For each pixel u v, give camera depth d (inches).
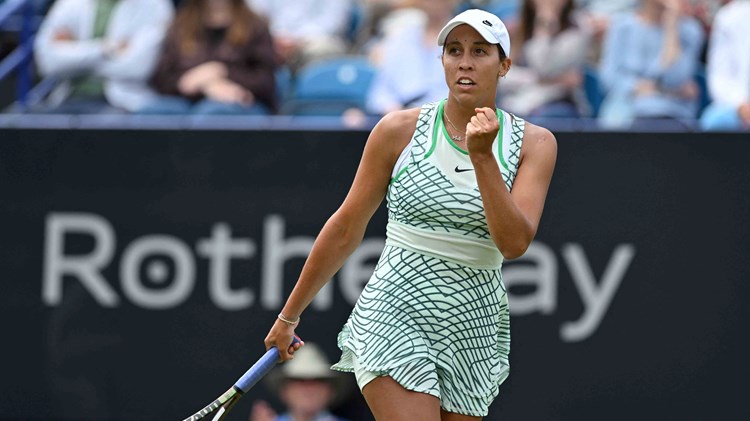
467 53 568.7
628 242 973.8
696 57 1198.9
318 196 1007.0
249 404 1003.9
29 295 1028.5
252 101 1170.0
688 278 971.3
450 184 580.4
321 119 1109.1
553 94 1153.4
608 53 1194.0
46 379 1024.2
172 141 1019.3
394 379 583.2
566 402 975.0
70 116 1139.9
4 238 1030.4
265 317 1007.6
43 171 1029.8
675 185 971.9
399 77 1172.5
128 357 1017.5
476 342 599.2
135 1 1204.5
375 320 594.6
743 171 966.4
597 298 975.0
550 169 589.6
